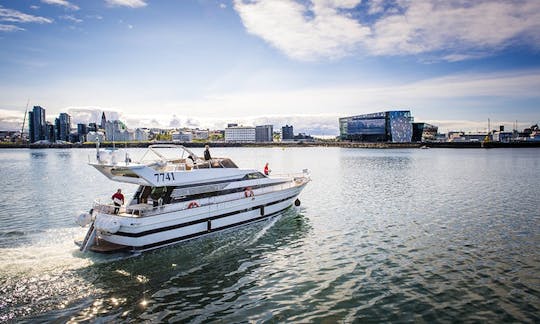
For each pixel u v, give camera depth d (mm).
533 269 17922
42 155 161375
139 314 13453
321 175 64562
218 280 16703
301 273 17547
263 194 26812
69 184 51125
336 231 25062
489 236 23781
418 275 17250
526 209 32625
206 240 22328
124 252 19531
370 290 15625
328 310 13883
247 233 24031
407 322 12977
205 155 25391
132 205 21391
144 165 20391
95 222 19469
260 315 13500
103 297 14727
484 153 171875
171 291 15477
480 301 14547
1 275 16469
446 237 23578
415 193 42438
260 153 182375
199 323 12875
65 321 12758
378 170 75062
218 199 23875
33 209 32688
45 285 15625
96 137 21688
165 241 20609
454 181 54406
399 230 25391
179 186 21797
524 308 13914
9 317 12898
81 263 18078
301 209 32656
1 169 78062
